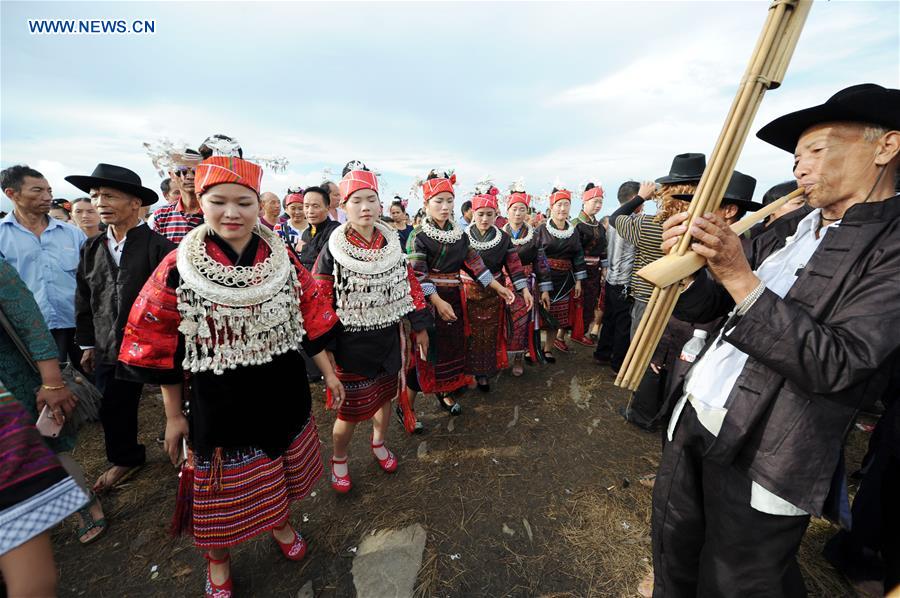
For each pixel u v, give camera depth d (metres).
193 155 2.61
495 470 2.55
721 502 1.13
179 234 2.74
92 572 1.85
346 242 2.05
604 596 1.70
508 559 1.89
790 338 0.85
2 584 0.68
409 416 2.83
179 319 1.29
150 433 3.01
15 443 0.63
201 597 1.73
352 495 2.33
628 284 3.50
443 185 2.82
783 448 0.97
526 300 3.45
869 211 0.89
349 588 1.75
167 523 2.13
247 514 1.51
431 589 1.74
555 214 4.34
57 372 1.62
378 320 2.08
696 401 1.18
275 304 1.40
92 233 3.62
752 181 2.29
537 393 3.68
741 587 1.10
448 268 2.96
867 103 0.85
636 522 2.12
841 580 1.75
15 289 1.47
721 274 0.92
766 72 0.83
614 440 2.89
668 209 2.73
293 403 1.59
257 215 1.37
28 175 2.86
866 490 1.67
